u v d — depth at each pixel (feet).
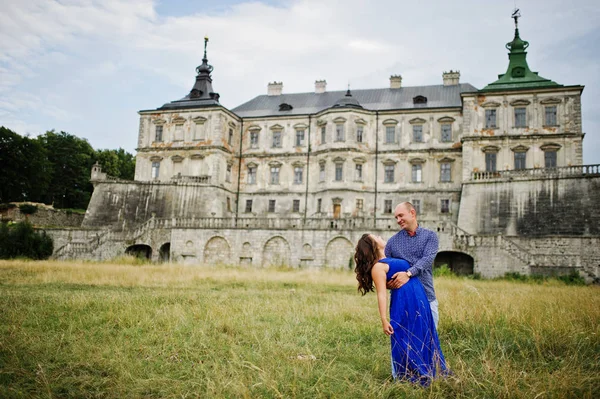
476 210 162.71
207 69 219.41
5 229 153.38
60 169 264.31
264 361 24.94
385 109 199.41
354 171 193.47
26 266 99.71
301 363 24.79
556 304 44.65
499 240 124.36
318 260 141.79
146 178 205.98
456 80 207.31
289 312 41.98
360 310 44.27
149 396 20.94
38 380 21.79
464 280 106.32
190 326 33.86
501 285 91.91
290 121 210.79
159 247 155.53
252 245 148.25
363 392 20.47
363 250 23.56
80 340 29.01
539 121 170.91
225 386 20.72
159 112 208.23
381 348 29.12
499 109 175.22
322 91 225.76
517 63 182.50
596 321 34.24
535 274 117.08
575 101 167.73
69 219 218.18
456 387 20.98
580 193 147.23
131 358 25.94
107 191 198.59
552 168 152.35
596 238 124.26
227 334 32.35
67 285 66.08
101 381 22.33
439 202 188.14
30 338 28.73
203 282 78.33
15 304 42.80
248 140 215.72
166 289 63.82
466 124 177.17
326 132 198.80
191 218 154.71
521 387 21.22
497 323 34.88
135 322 35.37
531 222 152.46
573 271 113.60
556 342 28.89
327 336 32.76
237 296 56.39
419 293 22.81
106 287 64.75
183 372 23.86
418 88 210.59
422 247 24.08
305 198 203.00
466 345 29.12
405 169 193.57
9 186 214.07
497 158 173.27
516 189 157.79
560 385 20.36
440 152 190.80
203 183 194.39
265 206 207.92
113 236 157.28
